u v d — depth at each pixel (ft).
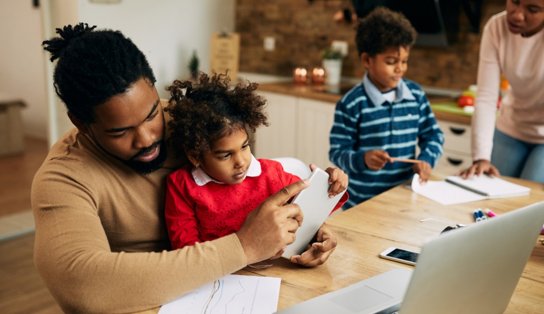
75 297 3.05
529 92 6.90
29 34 17.28
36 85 17.66
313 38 13.78
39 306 7.89
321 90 12.06
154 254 3.24
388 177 6.86
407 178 7.00
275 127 12.52
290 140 12.27
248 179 4.16
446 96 11.41
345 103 6.84
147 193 3.90
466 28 11.12
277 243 3.35
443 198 5.49
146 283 3.10
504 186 5.87
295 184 3.51
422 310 2.59
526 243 3.00
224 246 3.32
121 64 3.16
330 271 3.74
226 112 3.61
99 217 3.67
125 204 3.78
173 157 4.08
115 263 3.10
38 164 15.23
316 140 11.73
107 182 3.67
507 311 3.30
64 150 3.64
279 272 3.70
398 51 6.34
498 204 5.39
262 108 3.88
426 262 2.40
